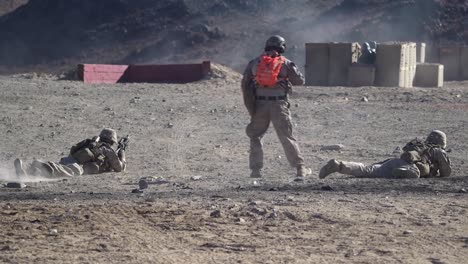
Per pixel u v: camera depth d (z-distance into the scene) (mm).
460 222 22047
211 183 30562
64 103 69312
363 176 31156
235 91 86688
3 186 30266
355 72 99250
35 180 32438
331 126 56406
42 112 62750
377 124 57719
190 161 40188
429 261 17922
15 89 80312
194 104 69938
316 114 63062
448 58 129500
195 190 28266
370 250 18859
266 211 23094
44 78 116625
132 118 60031
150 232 20719
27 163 32969
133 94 79500
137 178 32844
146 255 18359
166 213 23016
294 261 17828
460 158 40469
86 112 63156
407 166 31109
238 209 23547
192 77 110812
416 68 104188
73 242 19594
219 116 61938
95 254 18469
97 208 23875
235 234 20484
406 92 84438
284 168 36719
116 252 18656
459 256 18375
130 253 18547
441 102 74625
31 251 18703
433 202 25266
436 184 29375
